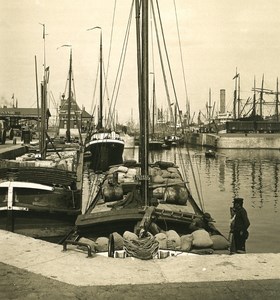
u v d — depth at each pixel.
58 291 3.78
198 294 3.71
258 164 51.78
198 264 4.41
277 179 38.12
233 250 11.50
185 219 12.17
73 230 13.05
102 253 8.73
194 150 80.56
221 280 3.98
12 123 69.31
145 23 14.40
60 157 29.77
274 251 15.45
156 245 6.61
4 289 3.80
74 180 17.97
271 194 29.86
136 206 13.31
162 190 16.25
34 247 5.02
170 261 4.52
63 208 16.25
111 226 12.02
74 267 4.36
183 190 15.30
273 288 3.81
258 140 77.81
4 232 5.68
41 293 3.73
